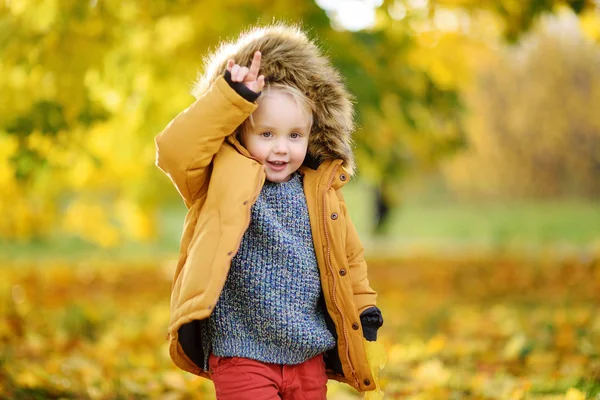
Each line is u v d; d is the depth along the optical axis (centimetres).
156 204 1472
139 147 957
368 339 315
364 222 3356
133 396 468
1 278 1241
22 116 674
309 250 310
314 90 312
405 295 1153
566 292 1070
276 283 302
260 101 304
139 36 770
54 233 2522
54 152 718
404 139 916
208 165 307
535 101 2747
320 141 321
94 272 1492
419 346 653
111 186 1508
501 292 1143
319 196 313
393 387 502
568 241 2192
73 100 698
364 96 727
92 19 675
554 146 2864
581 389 462
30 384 456
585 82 2741
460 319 859
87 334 746
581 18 775
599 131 2848
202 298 283
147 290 1266
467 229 3002
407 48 827
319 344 305
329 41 729
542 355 580
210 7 745
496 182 3061
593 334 644
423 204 3981
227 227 288
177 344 298
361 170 966
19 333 698
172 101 830
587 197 3195
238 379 299
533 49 2672
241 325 304
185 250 310
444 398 473
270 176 309
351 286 315
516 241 2062
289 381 304
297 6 730
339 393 492
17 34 666
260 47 309
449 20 869
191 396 480
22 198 1216
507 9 772
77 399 452
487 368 571
